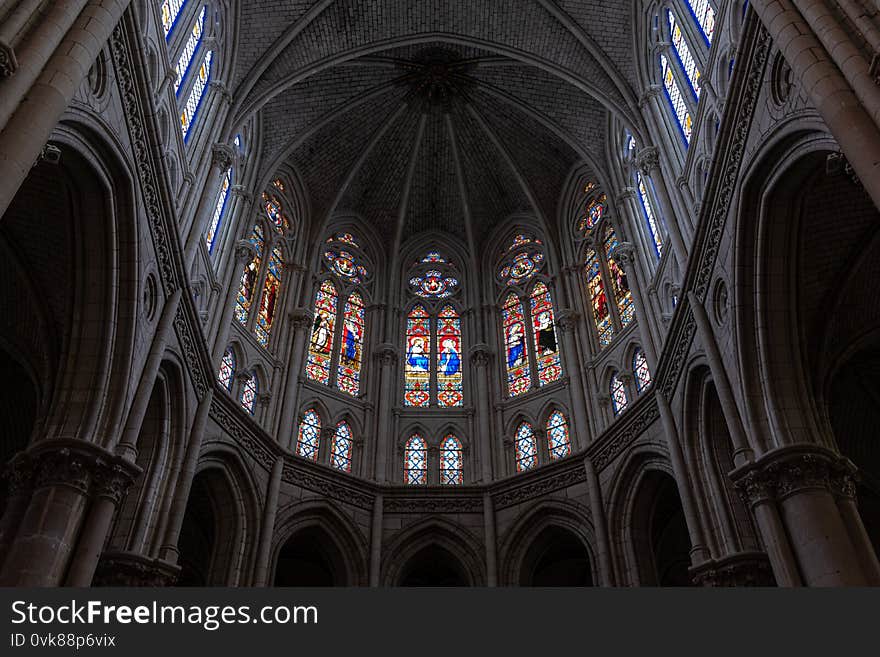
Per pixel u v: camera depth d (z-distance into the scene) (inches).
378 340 1123.3
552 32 992.2
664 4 855.1
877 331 621.0
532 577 891.4
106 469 494.3
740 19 621.0
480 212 1255.5
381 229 1253.7
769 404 543.8
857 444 755.4
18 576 431.8
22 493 470.6
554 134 1139.9
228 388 867.4
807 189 530.9
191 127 790.5
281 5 930.7
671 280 812.0
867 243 575.5
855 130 347.3
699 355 661.3
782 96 490.0
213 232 870.4
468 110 1181.1
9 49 330.6
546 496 896.3
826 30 381.7
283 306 1037.8
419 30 1034.1
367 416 1023.0
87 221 517.3
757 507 519.2
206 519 850.8
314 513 876.0
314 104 1091.3
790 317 557.9
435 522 915.4
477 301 1175.6
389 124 1184.8
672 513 887.7
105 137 482.3
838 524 480.1
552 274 1122.7
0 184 307.6
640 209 949.8
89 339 522.0
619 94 951.0
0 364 707.4
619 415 833.5
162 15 677.9
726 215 589.0
